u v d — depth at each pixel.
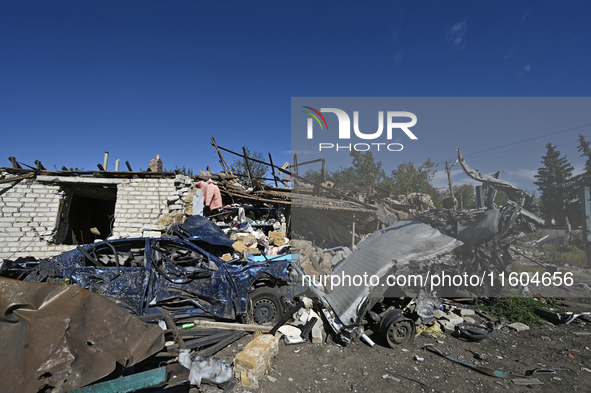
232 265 4.58
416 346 4.11
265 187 11.07
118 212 8.87
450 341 4.32
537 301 5.75
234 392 2.90
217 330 4.09
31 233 8.28
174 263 4.27
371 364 3.54
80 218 12.07
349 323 3.91
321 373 3.32
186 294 4.11
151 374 2.33
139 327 2.64
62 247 8.33
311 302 4.67
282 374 3.26
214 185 9.77
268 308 4.57
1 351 2.04
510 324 4.99
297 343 4.02
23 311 2.26
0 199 8.21
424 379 3.23
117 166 9.34
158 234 8.66
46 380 1.91
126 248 4.37
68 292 2.49
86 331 2.32
